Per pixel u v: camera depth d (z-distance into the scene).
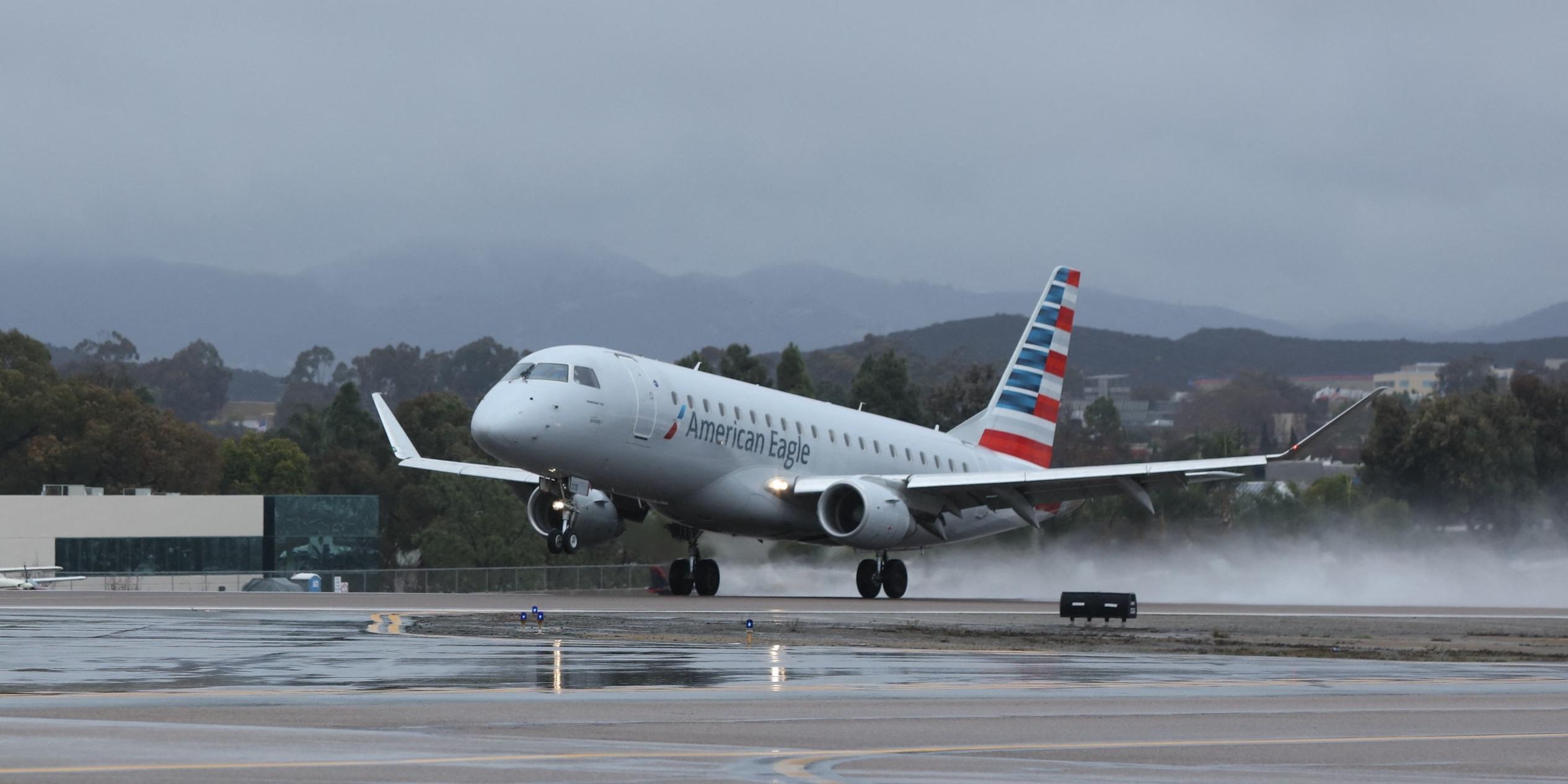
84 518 190.88
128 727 31.56
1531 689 43.06
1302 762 29.34
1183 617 85.62
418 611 75.44
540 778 26.00
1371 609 107.75
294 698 36.88
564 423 92.19
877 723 33.84
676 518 107.12
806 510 109.50
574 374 93.75
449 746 29.44
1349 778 27.59
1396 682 44.88
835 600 105.31
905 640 60.12
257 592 94.56
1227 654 55.31
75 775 25.66
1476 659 55.59
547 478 97.69
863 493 103.75
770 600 101.75
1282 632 71.19
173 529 195.88
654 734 31.58
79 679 40.75
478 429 91.12
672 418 98.56
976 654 52.88
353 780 25.56
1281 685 43.09
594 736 31.20
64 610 73.81
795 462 109.06
